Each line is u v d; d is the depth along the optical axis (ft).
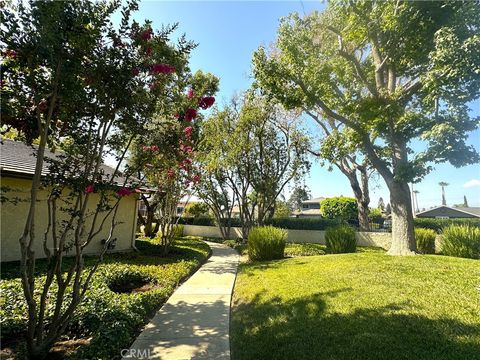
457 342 9.98
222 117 48.52
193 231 72.43
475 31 22.70
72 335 11.06
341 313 12.99
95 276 18.31
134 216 35.29
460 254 28.96
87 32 8.75
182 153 14.12
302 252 38.40
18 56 8.32
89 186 10.09
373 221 101.91
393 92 30.25
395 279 17.47
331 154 37.19
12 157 25.85
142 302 14.57
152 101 11.07
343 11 29.07
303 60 31.81
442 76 22.49
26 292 8.66
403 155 29.71
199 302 16.65
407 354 9.50
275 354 10.33
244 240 53.93
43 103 9.28
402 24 26.66
